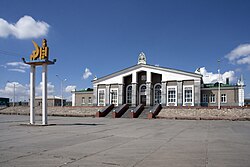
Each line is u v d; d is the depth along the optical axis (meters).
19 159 8.34
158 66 52.25
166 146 11.34
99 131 18.39
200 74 48.69
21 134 15.86
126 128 21.55
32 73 24.12
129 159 8.45
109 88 57.00
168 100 51.31
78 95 66.19
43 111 23.56
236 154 9.41
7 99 83.50
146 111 45.91
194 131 19.00
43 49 23.28
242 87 48.91
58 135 15.43
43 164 7.65
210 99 50.50
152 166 7.50
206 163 7.89
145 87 54.72
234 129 20.95
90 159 8.41
